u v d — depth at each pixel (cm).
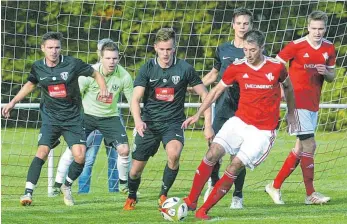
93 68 2617
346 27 4256
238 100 2505
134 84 2384
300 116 2558
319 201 2598
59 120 2609
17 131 4919
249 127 2233
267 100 2217
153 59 2402
